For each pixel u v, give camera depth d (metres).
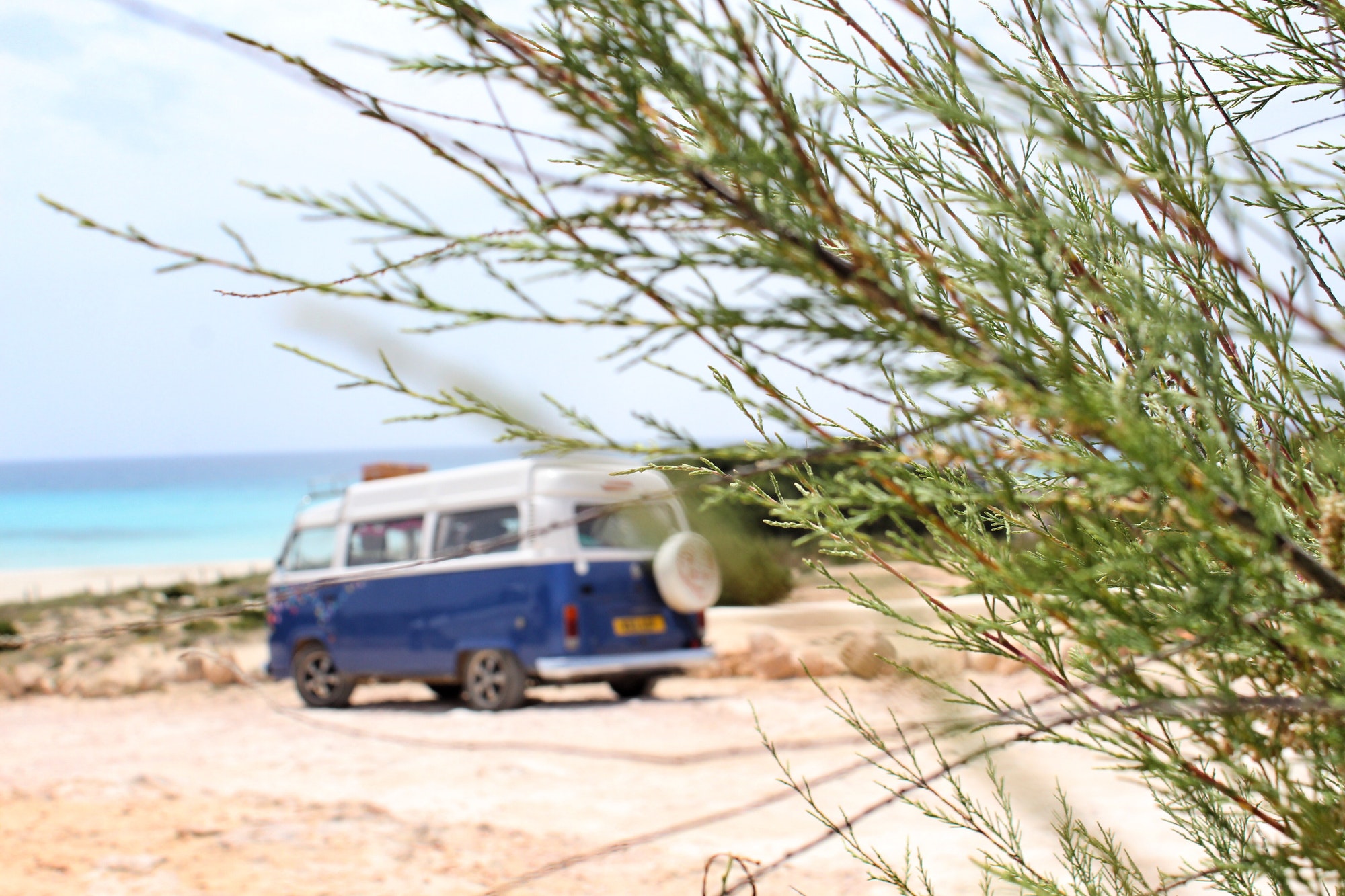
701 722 8.41
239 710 11.75
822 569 1.31
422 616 10.70
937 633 1.29
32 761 8.45
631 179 0.95
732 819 5.03
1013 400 0.88
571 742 7.84
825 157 0.96
